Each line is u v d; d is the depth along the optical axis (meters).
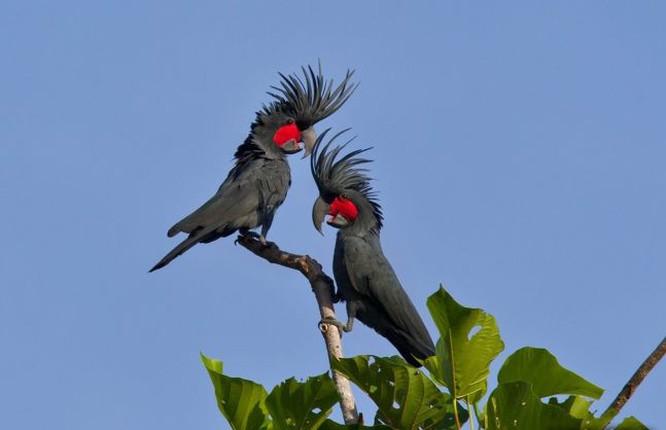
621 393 10.55
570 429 10.51
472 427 11.37
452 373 11.45
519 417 10.67
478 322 11.13
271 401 11.73
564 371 11.29
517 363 11.45
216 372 11.83
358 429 11.62
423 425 12.05
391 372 11.66
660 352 10.52
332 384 11.60
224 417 12.09
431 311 11.26
